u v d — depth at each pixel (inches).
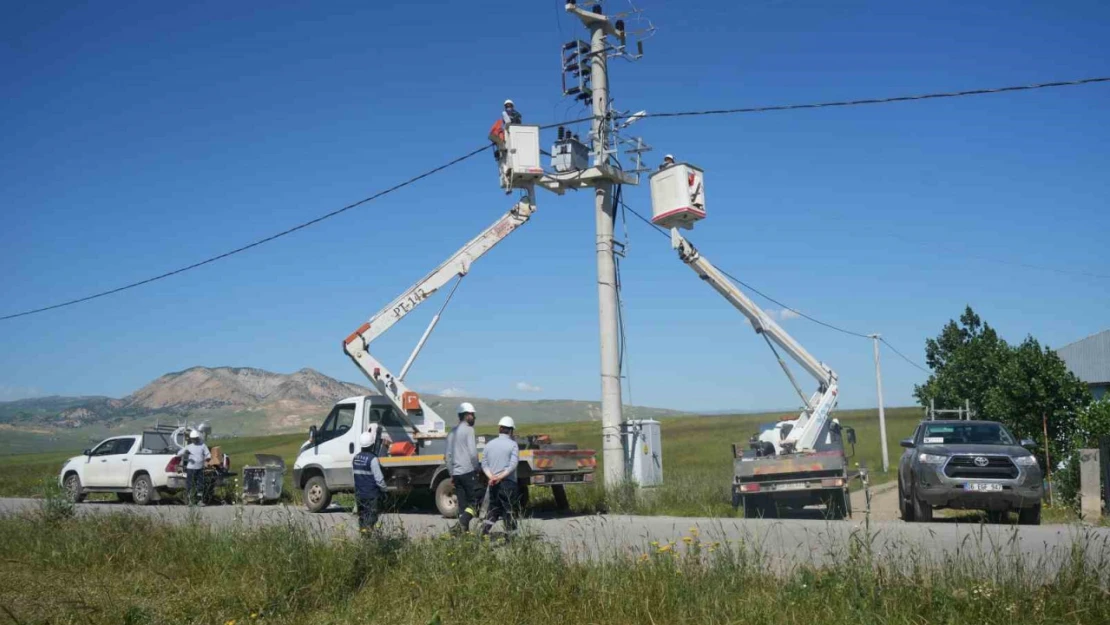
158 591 348.8
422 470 660.7
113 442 934.4
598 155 771.4
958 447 567.8
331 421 739.4
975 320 1421.0
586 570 319.6
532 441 630.5
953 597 261.9
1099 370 1305.4
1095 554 354.3
